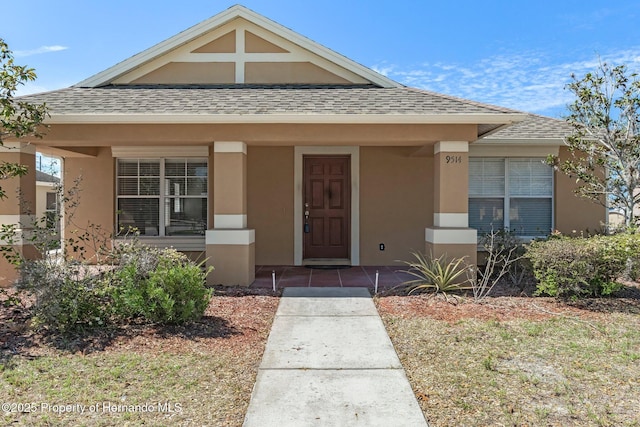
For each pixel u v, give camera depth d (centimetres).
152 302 550
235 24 1036
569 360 457
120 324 561
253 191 1085
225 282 816
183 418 344
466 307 663
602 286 696
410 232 1080
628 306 666
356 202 1079
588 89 860
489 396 379
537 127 1058
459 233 789
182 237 1074
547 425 332
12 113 630
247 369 440
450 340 519
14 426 329
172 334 534
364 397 381
